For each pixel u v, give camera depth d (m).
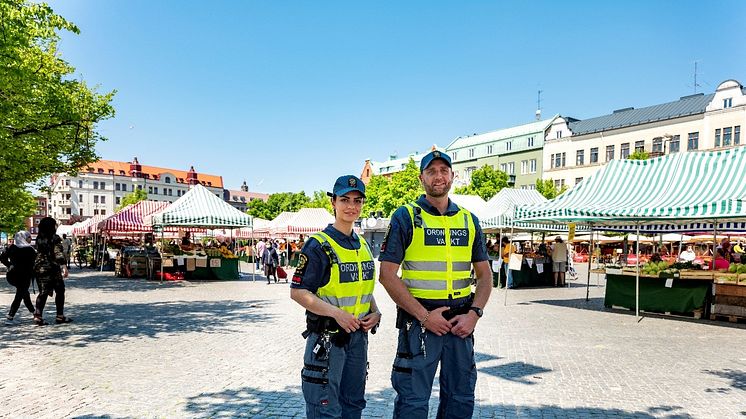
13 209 24.44
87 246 30.47
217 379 5.38
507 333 8.33
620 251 34.44
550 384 5.39
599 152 52.03
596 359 6.54
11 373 5.53
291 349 6.88
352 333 3.04
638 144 48.47
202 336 7.72
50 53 16.22
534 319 9.88
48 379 5.32
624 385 5.38
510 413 4.51
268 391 4.98
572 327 8.98
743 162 9.76
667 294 10.49
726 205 8.77
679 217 9.37
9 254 8.86
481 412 4.53
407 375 2.94
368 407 4.61
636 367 6.14
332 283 3.05
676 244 33.25
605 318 10.13
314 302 2.94
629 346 7.38
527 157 59.97
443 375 3.06
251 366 5.94
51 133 14.17
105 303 11.54
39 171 16.23
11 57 11.11
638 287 10.52
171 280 18.20
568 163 55.22
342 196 3.10
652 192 10.66
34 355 6.36
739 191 9.17
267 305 11.45
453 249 3.02
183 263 18.44
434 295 2.97
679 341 7.80
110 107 17.11
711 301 10.03
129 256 19.69
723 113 41.81
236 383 5.24
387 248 2.96
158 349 6.79
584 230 17.84
